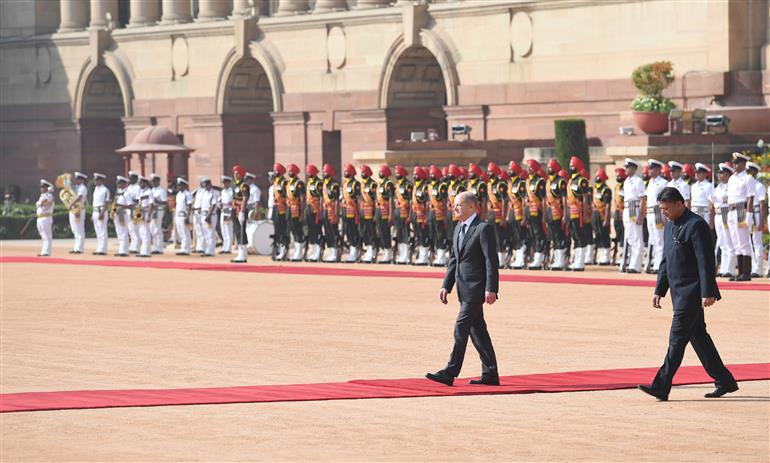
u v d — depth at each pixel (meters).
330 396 25.64
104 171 105.12
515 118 78.81
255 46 92.56
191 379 27.94
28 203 106.69
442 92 87.12
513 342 33.00
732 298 41.81
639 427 22.55
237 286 48.94
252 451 20.78
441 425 22.80
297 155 90.94
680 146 63.12
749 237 48.62
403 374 28.52
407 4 83.56
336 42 88.12
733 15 68.62
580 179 54.31
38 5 107.00
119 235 69.38
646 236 54.00
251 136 96.12
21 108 107.19
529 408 24.36
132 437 21.88
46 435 22.05
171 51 98.19
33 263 63.19
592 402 24.94
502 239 56.34
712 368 25.44
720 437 21.70
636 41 72.94
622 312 38.91
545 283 48.44
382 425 22.80
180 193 69.12
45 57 105.69
